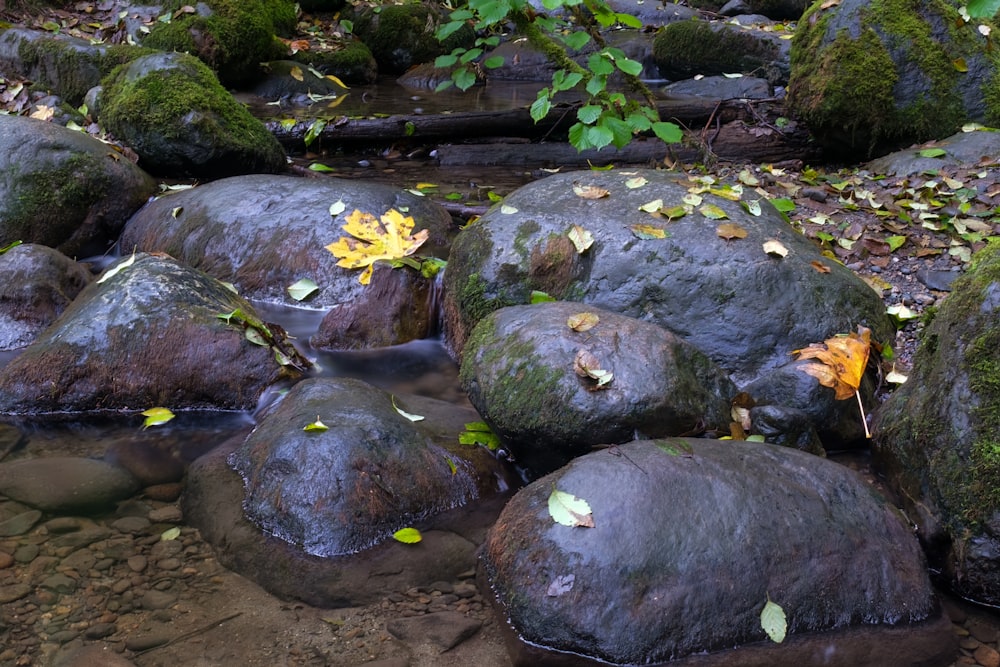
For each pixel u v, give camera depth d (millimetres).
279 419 3363
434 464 3195
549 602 2500
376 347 4469
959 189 5516
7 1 9398
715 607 2461
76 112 6777
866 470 3355
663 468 2680
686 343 3412
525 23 5164
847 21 6965
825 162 7289
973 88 6797
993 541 2709
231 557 2852
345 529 2910
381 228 5035
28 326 4438
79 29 9664
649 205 4137
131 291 4035
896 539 2709
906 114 6797
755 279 3781
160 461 3457
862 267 4723
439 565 2832
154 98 6215
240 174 6434
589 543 2535
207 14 9305
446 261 4777
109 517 3061
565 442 3139
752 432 3326
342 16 11961
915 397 3186
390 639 2508
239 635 2508
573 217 4133
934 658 2473
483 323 3658
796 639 2479
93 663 2383
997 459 2723
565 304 3604
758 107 7758
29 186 5344
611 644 2420
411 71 11195
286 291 4949
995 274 3016
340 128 7566
